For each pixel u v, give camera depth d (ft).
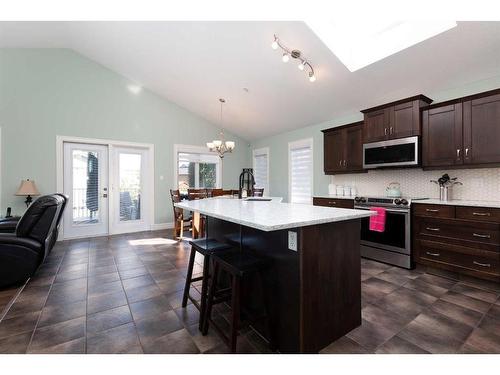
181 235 14.75
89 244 13.62
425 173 11.03
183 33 11.18
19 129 13.58
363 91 11.85
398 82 10.69
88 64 15.47
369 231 10.94
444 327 5.74
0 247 7.79
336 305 5.20
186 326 5.86
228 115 18.61
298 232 4.59
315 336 4.79
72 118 14.98
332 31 9.59
